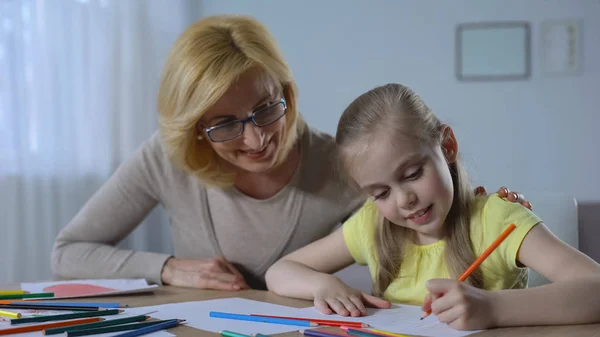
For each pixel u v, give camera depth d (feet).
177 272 4.27
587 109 9.09
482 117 9.44
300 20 9.97
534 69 9.27
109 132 8.93
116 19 8.99
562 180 9.21
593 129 9.08
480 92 9.43
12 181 7.88
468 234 3.35
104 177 8.87
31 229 8.05
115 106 9.03
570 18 9.12
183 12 10.03
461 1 9.46
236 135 3.99
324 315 2.98
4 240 7.83
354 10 9.79
